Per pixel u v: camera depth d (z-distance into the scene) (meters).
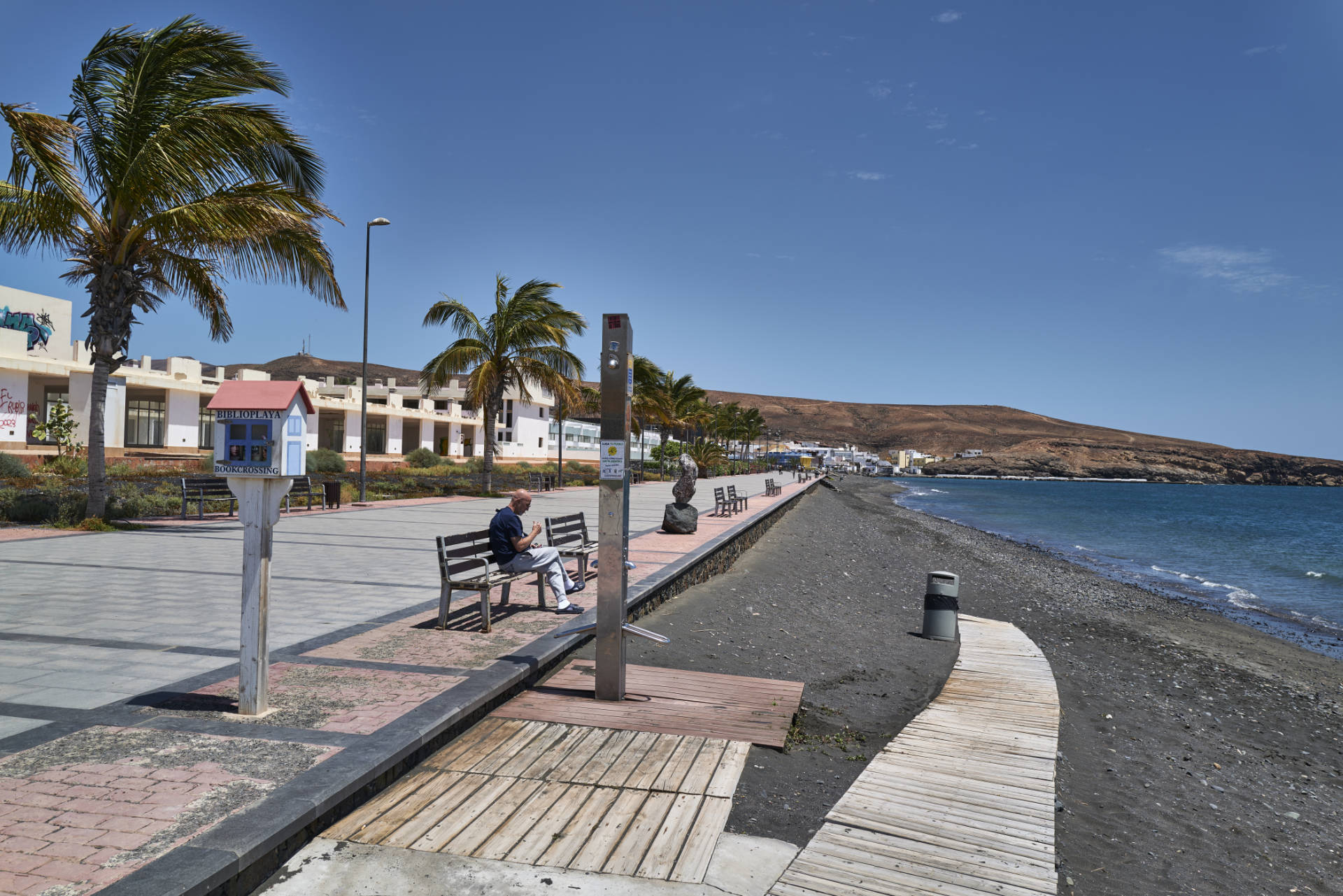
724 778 4.32
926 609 11.05
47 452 29.36
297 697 4.84
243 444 4.36
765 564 16.50
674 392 62.50
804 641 9.73
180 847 2.94
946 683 8.23
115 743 4.00
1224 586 23.55
